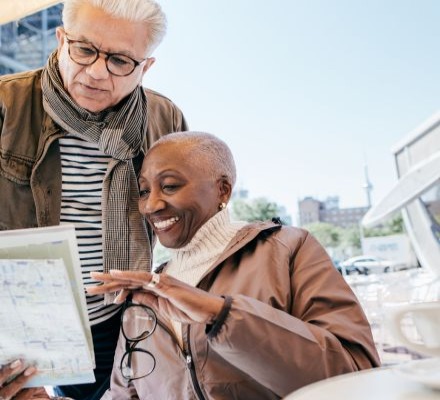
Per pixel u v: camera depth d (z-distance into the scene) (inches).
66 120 43.7
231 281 35.8
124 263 46.4
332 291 33.5
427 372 18.8
